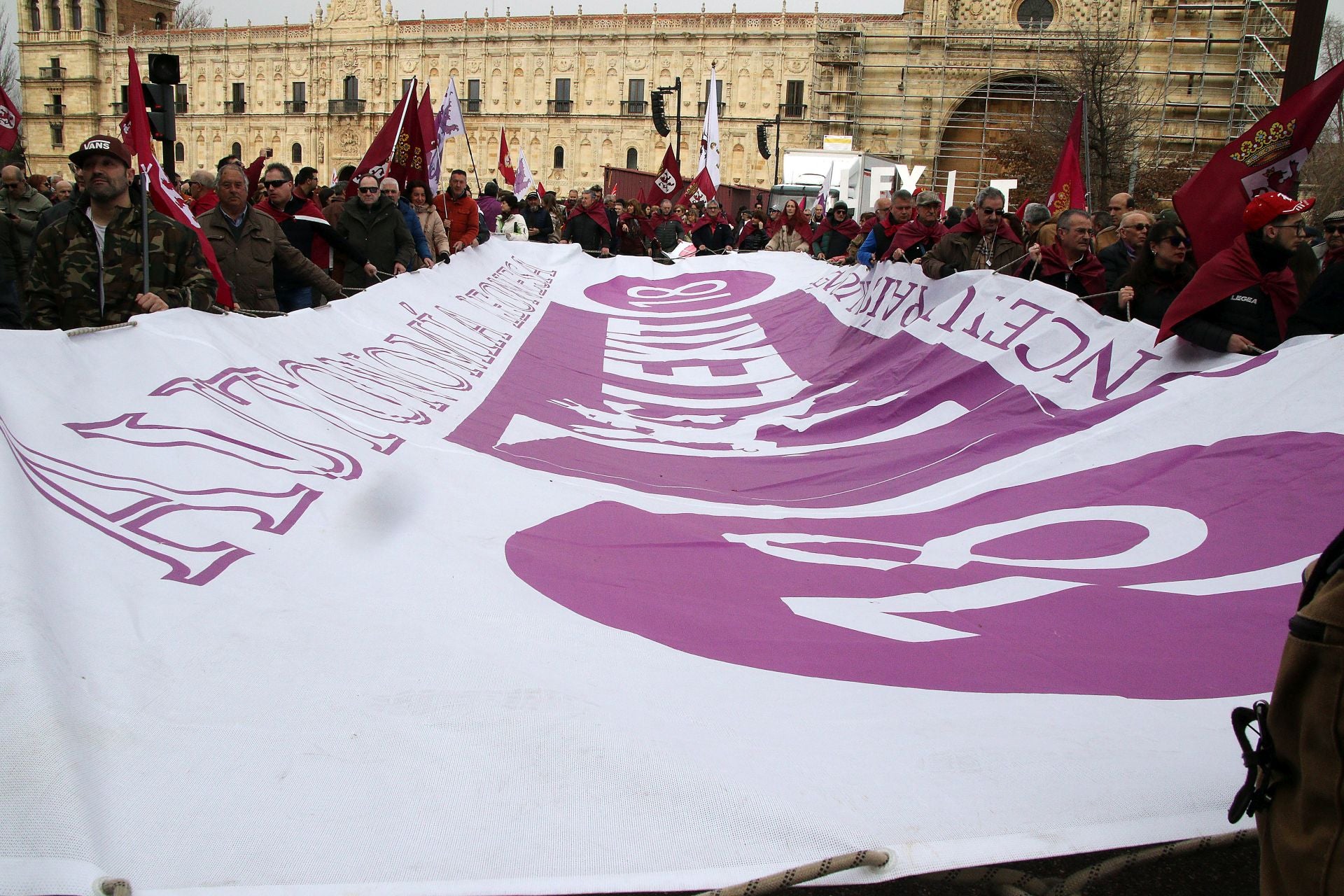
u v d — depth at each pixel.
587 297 12.12
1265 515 4.35
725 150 73.75
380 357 6.97
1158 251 6.28
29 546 2.81
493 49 78.38
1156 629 3.65
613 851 2.22
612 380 9.09
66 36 86.31
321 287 7.88
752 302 11.77
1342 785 1.77
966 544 4.83
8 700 2.23
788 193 36.38
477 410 6.87
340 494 4.27
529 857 2.19
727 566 4.41
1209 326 5.55
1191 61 50.53
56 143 88.69
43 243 5.32
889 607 4.01
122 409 4.09
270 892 2.04
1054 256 7.50
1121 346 6.13
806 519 5.37
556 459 6.14
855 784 2.50
